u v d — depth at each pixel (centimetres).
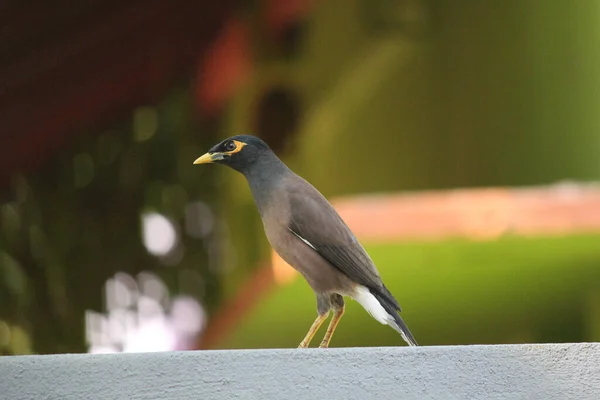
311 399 462
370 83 1316
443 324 1016
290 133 1326
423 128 1295
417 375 469
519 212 910
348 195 1291
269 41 1304
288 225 679
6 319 1113
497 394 470
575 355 477
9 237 1166
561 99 1236
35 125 1114
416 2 1297
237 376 462
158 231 1274
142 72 1159
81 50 1061
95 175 1240
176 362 464
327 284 680
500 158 1254
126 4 1041
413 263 938
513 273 947
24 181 1193
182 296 1261
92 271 1223
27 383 459
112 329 1223
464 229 912
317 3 1305
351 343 1022
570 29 1246
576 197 944
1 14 978
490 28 1279
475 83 1280
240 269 1251
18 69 1045
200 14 1169
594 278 952
